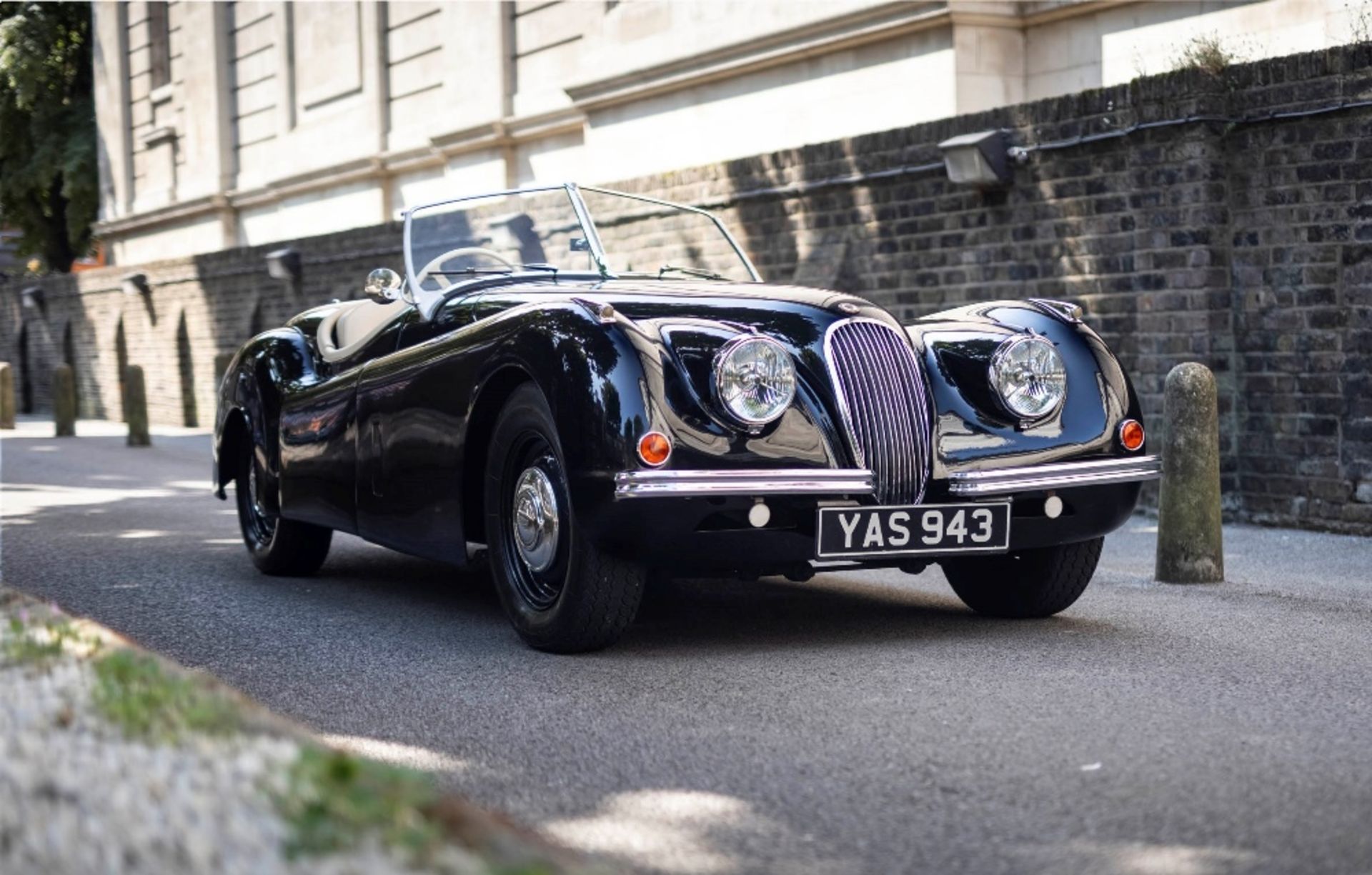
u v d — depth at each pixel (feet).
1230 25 36.40
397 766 11.82
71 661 11.05
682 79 50.21
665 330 15.33
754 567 15.46
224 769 8.14
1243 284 27.12
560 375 15.12
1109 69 39.34
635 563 15.37
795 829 9.96
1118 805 10.32
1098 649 15.96
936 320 17.60
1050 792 10.67
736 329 15.51
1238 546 24.49
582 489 14.85
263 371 22.35
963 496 15.84
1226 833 9.68
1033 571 17.63
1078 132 29.22
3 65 102.83
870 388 15.67
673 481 14.52
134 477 43.55
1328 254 25.73
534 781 11.30
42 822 7.44
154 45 94.17
